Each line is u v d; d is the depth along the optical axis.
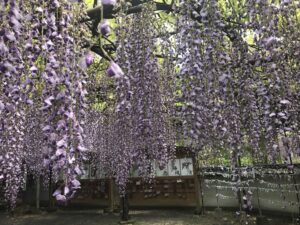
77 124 1.33
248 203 4.49
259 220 4.97
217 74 2.35
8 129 2.18
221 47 2.35
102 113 4.98
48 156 1.29
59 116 1.33
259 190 5.89
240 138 2.95
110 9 2.60
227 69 2.52
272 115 2.27
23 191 8.66
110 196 7.36
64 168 1.23
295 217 5.15
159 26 3.41
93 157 6.16
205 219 5.88
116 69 1.16
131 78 2.75
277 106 2.32
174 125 3.66
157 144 3.48
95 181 7.72
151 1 2.97
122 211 5.84
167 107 3.42
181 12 2.42
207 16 2.31
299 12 2.50
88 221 6.22
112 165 4.75
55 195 1.21
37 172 6.34
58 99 1.34
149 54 2.95
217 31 2.35
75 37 1.69
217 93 2.42
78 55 1.53
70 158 1.25
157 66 3.18
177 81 3.42
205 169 6.55
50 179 7.22
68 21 1.60
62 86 1.39
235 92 2.97
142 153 3.57
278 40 2.14
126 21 2.82
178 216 6.29
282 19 2.27
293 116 2.39
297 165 4.85
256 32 2.30
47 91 1.45
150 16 2.97
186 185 6.89
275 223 4.98
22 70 1.65
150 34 3.01
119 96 2.69
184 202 6.86
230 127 2.77
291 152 2.35
